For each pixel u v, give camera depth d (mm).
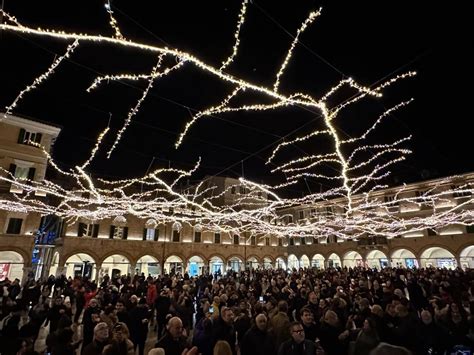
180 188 42031
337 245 41750
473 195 31094
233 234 43906
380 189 38344
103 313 7637
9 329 5324
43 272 33094
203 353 6270
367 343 4598
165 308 10641
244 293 12578
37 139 26672
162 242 36969
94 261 32062
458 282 14172
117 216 34219
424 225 33812
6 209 22750
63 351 5109
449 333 6352
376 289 12156
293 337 4789
